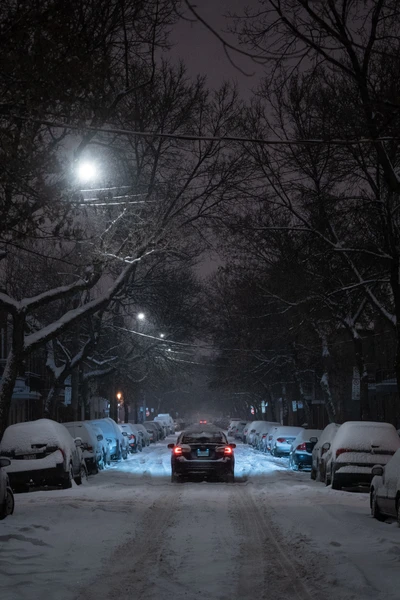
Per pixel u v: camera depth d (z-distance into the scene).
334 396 71.50
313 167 28.23
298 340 55.03
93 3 17.12
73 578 11.92
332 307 38.56
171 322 51.62
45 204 15.62
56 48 14.22
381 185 28.05
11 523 17.84
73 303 49.69
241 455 61.75
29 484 28.45
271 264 37.28
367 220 31.39
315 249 35.03
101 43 17.50
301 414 91.44
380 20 14.45
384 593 10.41
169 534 16.67
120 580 11.75
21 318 28.42
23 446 28.64
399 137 10.98
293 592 10.85
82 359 45.47
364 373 40.12
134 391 80.56
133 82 23.62
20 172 14.73
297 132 28.08
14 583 11.48
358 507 22.50
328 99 24.78
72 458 30.48
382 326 61.91
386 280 30.66
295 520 18.75
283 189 31.00
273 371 66.88
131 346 61.34
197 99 30.88
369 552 13.80
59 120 15.66
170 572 12.38
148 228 30.25
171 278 42.94
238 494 27.09
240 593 10.83
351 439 28.73
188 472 33.50
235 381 76.12
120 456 51.72
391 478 18.11
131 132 11.03
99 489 28.98
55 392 46.09
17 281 44.88
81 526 17.81
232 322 55.25
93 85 14.82
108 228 26.91
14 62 13.86
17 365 28.58
